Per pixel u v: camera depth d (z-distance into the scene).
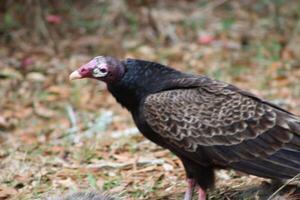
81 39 18.95
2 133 14.33
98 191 10.23
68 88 16.38
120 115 14.91
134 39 19.00
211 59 17.88
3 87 16.36
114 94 10.20
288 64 17.52
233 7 20.94
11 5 19.36
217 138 9.67
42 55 18.08
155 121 9.84
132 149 12.61
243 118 9.62
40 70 17.22
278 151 9.51
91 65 10.11
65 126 14.45
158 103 9.81
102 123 14.12
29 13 18.97
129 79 10.01
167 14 20.05
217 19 20.22
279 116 9.59
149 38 19.09
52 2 19.86
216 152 9.69
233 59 17.88
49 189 11.07
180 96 9.83
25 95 16.06
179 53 18.12
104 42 18.81
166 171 11.70
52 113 15.19
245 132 9.59
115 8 19.55
